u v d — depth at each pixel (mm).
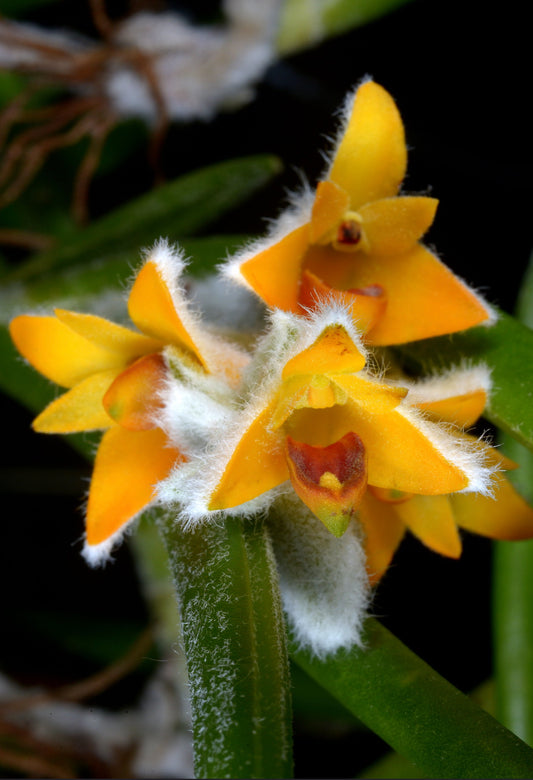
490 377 165
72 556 224
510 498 163
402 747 159
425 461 151
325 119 228
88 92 224
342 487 148
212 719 149
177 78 217
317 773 206
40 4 217
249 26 210
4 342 187
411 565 214
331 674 163
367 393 150
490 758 156
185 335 152
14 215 225
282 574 160
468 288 161
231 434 149
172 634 194
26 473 225
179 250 164
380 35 228
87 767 209
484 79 226
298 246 160
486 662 210
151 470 157
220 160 233
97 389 159
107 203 234
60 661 216
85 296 188
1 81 225
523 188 224
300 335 150
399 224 161
